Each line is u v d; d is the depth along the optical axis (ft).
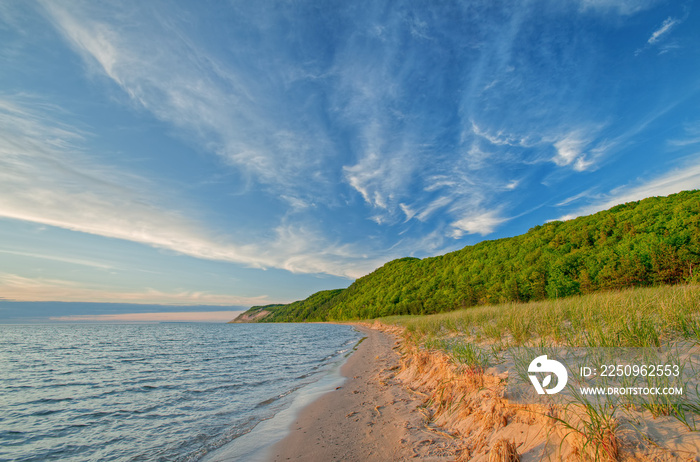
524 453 11.00
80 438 22.30
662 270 101.76
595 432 8.98
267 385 37.83
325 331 199.31
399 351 54.39
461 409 17.90
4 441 21.85
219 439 21.02
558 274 138.92
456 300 193.77
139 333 198.08
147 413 27.71
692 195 160.76
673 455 7.70
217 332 206.08
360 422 21.29
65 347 99.96
